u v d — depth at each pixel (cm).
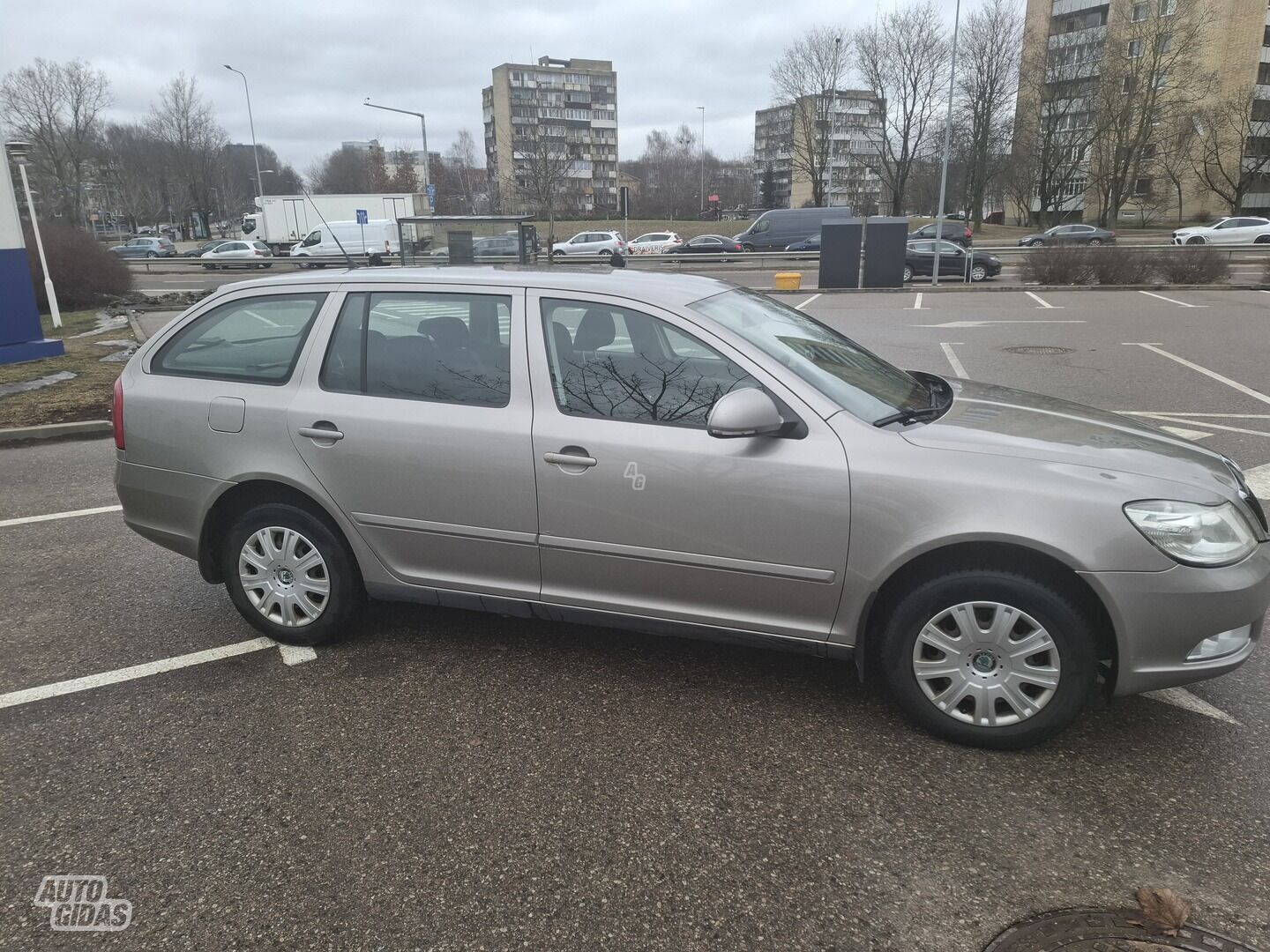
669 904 230
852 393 319
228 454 363
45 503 610
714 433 285
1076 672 278
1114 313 1638
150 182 7906
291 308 367
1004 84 5447
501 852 252
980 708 291
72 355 1263
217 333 378
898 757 294
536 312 332
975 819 262
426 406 339
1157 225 6128
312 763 296
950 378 407
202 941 221
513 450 324
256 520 370
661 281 354
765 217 3950
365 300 356
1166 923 219
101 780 288
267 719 324
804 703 330
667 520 309
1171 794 272
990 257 2661
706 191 9919
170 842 258
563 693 341
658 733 311
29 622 413
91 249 2159
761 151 10456
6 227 1180
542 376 327
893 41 5684
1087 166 6169
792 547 296
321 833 261
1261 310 1622
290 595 374
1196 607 264
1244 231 3781
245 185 10275
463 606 353
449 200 7750
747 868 244
